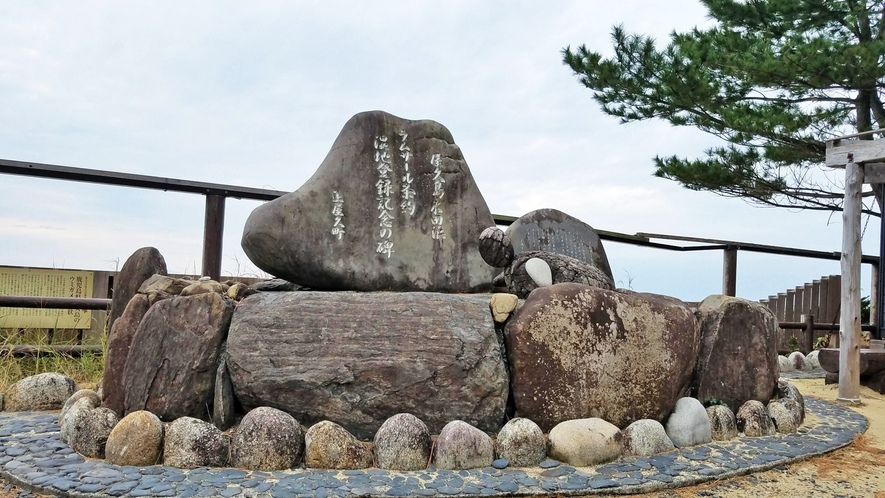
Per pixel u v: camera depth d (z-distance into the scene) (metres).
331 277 4.92
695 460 3.91
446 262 5.29
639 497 3.39
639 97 9.84
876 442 4.70
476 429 3.72
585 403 4.20
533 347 4.12
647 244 9.35
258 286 5.29
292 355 4.00
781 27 9.63
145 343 4.09
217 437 3.60
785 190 9.88
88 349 6.57
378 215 5.12
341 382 3.94
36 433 4.15
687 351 4.65
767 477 3.77
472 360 4.04
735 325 4.95
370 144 5.18
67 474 3.35
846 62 8.44
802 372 8.64
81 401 4.09
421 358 4.00
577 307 4.29
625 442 3.99
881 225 7.75
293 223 4.83
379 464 3.57
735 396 4.86
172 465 3.49
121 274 5.19
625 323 4.43
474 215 5.47
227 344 4.08
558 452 3.75
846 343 6.34
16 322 6.72
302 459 3.60
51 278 7.00
